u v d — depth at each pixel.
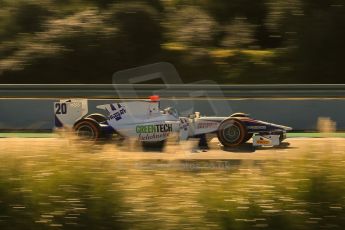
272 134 40.88
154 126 40.56
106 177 20.56
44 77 82.75
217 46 88.44
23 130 55.91
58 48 83.44
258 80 80.69
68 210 19.53
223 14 95.56
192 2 96.75
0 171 20.62
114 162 21.98
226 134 40.59
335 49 84.94
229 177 21.25
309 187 19.73
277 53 85.81
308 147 22.45
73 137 23.66
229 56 83.94
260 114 55.06
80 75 83.44
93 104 54.41
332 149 21.77
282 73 82.38
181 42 86.19
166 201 19.70
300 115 55.06
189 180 21.25
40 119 56.09
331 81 83.31
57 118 43.81
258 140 40.72
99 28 85.19
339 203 19.44
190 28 87.19
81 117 43.72
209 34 87.50
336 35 85.06
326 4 87.94
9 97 59.81
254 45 88.88
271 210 19.09
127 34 85.75
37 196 19.88
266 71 82.06
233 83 79.94
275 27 88.44
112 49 84.19
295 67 83.56
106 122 42.50
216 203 19.41
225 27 90.25
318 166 20.55
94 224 19.39
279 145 40.50
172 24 88.56
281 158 22.20
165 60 83.12
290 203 19.31
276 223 19.03
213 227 19.02
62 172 20.58
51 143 23.77
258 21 94.56
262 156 26.14
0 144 23.61
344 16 85.31
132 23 86.56
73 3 93.38
